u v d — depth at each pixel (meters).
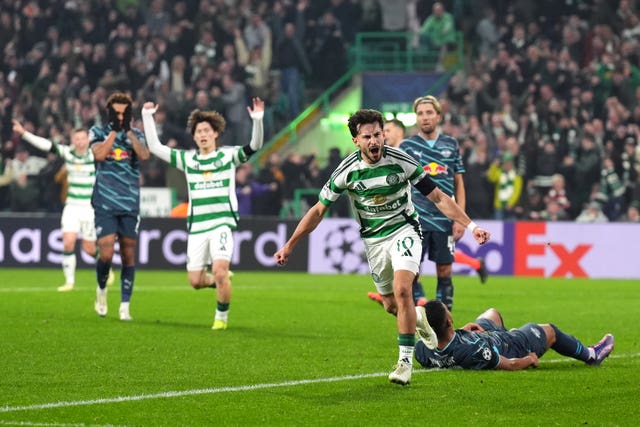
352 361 16.80
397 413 12.41
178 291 31.44
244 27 53.34
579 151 44.81
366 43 54.75
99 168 22.88
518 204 43.97
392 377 14.16
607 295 31.52
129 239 22.98
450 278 22.38
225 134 50.62
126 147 22.86
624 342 19.72
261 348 18.41
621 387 14.20
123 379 14.80
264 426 11.66
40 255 43.22
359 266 41.97
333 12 54.75
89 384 14.35
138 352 17.72
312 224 14.91
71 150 31.53
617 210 43.78
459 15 54.16
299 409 12.63
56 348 18.12
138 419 11.92
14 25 54.50
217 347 18.50
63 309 25.31
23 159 49.25
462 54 53.56
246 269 42.59
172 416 12.12
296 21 53.50
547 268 41.34
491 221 41.84
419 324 14.79
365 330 21.45
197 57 51.50
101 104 51.22
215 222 21.73
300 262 42.44
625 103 47.62
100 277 23.28
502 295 31.34
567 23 51.41
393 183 14.53
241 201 45.75
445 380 14.69
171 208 45.56
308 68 53.44
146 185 47.50
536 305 27.83
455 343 15.35
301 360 16.89
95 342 19.03
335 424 11.78
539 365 16.17
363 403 13.03
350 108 53.56
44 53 54.09
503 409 12.67
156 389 13.98
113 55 52.50
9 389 13.90
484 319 15.99
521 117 46.34
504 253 41.66
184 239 42.19
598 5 50.78
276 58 53.03
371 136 14.19
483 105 48.22
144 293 30.59
